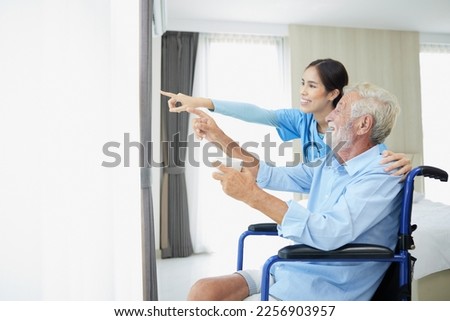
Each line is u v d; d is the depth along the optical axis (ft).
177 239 11.94
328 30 13.20
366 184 3.60
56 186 3.73
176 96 6.00
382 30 13.64
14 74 3.70
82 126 3.80
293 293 3.78
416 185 13.94
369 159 3.90
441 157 14.51
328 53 13.17
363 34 13.50
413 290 6.34
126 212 3.94
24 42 3.72
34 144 3.72
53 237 3.73
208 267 10.58
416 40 13.91
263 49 13.10
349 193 3.64
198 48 12.52
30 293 3.75
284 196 12.60
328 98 6.16
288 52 13.30
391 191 3.64
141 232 4.45
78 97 3.79
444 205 9.10
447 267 6.21
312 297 3.74
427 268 6.13
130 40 3.99
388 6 11.66
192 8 11.50
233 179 3.48
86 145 3.81
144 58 4.44
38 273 3.76
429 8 11.88
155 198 11.68
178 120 12.05
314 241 3.41
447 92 14.66
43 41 3.72
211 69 12.74
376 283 3.89
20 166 3.71
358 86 4.12
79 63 3.81
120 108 3.92
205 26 12.45
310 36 13.05
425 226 6.56
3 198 3.69
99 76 3.86
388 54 13.66
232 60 12.87
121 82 3.94
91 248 3.85
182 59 12.30
